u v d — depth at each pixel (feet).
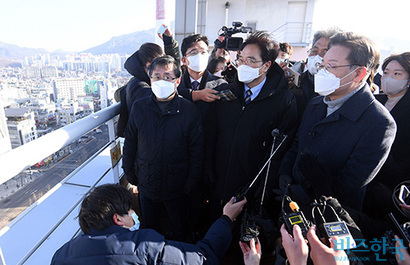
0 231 3.59
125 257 2.80
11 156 3.22
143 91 6.23
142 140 5.50
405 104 5.89
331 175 4.12
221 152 5.76
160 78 5.25
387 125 3.52
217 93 5.61
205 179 6.29
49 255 4.94
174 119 5.41
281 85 5.26
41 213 5.82
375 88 7.38
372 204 4.66
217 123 5.87
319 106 4.56
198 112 5.69
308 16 36.04
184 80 7.20
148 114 5.43
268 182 5.16
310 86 6.31
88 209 3.07
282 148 5.25
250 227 4.34
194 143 5.67
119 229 3.09
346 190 3.89
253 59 5.00
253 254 3.73
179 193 5.93
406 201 3.90
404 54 5.85
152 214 6.19
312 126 4.57
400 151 5.81
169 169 5.59
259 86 5.41
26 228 5.41
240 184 5.59
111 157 6.64
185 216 6.55
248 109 5.32
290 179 4.64
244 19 35.60
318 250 2.73
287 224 3.20
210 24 36.50
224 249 3.71
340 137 3.94
